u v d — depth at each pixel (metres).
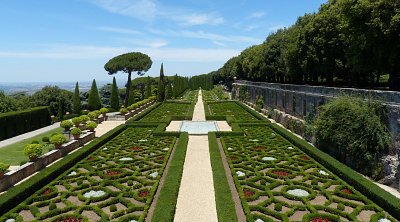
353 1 25.92
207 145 28.84
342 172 18.84
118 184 18.23
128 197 16.69
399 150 18.06
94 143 26.88
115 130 33.22
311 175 19.80
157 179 18.81
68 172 20.53
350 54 29.41
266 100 56.28
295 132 34.06
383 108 20.30
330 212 14.75
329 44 37.06
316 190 17.50
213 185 18.47
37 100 57.53
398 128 18.84
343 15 27.67
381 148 19.88
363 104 21.72
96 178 19.86
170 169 20.38
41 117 45.94
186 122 43.78
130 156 24.42
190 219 14.31
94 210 14.98
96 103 57.09
